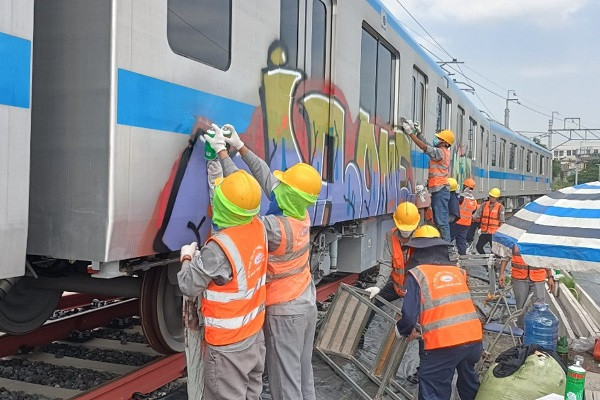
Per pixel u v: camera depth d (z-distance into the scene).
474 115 15.71
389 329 4.98
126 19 3.11
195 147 3.68
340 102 6.08
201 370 3.25
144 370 4.21
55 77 3.16
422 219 9.45
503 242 4.60
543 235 4.05
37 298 4.61
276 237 3.48
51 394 4.22
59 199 3.16
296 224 3.57
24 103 2.86
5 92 2.76
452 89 12.72
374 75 7.45
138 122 3.21
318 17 5.63
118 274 3.29
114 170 3.05
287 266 3.57
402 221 5.09
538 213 4.39
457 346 3.97
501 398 3.97
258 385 3.40
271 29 4.59
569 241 3.93
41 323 4.66
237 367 3.12
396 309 5.07
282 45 4.86
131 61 3.15
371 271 9.46
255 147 4.38
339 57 6.03
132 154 3.17
